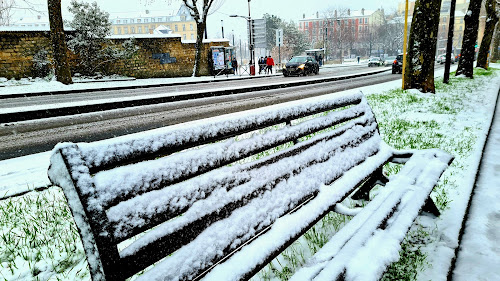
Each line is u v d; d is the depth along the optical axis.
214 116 8.21
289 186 1.87
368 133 3.04
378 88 13.55
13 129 7.49
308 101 2.29
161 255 1.15
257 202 1.64
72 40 22.50
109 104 10.16
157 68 26.98
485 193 3.22
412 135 5.61
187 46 28.34
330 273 1.31
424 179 2.42
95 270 1.00
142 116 8.73
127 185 1.12
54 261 2.30
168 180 1.26
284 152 1.96
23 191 3.52
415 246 2.33
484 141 5.10
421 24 10.96
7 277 2.15
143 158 1.23
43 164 4.59
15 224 2.77
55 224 2.78
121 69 25.33
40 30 21.33
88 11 23.22
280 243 1.50
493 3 27.95
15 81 20.48
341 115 2.68
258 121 1.78
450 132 5.76
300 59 26.33
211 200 1.41
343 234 1.68
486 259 2.16
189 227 1.28
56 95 15.07
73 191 0.96
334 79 20.55
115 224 1.04
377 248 1.53
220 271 1.27
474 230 2.54
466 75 19.77
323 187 2.10
